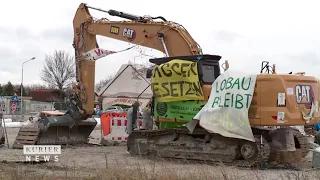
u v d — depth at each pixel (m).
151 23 14.74
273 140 11.74
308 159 13.02
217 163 11.11
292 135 11.85
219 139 11.72
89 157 12.93
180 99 12.32
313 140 15.92
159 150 12.85
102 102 32.03
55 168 10.37
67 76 70.94
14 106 40.34
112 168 8.98
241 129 10.99
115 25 15.52
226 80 11.53
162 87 12.64
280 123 10.92
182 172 9.23
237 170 10.34
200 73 12.22
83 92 15.81
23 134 15.37
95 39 16.22
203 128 11.81
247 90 11.07
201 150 12.02
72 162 11.43
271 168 11.05
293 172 10.15
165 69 12.55
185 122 12.40
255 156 11.00
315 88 11.64
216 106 11.46
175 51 14.22
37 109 58.62
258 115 11.00
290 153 11.55
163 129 12.72
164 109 12.85
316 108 11.62
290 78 11.16
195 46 14.05
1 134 15.80
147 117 14.30
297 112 11.16
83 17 16.14
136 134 13.46
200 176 8.53
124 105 30.64
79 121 15.95
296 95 11.18
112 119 16.75
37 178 8.43
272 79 10.98
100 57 15.38
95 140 18.31
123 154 13.79
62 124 15.53
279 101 10.96
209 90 12.12
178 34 14.20
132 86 29.61
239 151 11.38
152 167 9.70
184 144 12.38
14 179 8.32
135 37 15.08
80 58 15.88
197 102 12.23
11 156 12.87
